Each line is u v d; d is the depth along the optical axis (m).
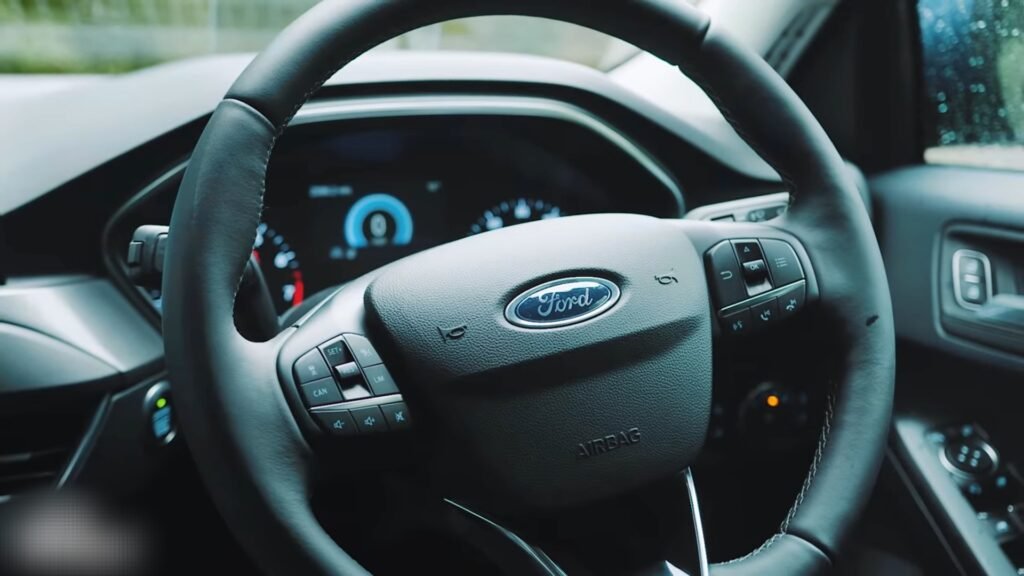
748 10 1.59
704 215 1.37
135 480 1.13
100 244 1.16
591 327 0.74
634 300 0.76
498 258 0.75
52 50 1.42
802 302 0.84
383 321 0.73
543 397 0.73
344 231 1.40
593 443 0.73
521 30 1.62
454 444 0.72
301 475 0.69
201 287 0.66
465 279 0.74
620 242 0.78
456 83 1.35
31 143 1.14
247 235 0.68
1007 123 1.32
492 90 1.37
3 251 1.11
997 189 1.26
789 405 1.19
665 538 0.77
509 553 0.73
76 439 1.09
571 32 1.64
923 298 1.36
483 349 0.72
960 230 1.30
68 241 1.14
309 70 0.71
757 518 1.26
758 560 0.75
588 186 1.50
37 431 1.09
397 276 0.75
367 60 1.34
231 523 0.67
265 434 0.67
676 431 0.76
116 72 1.43
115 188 1.16
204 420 0.65
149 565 1.22
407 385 0.73
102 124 1.16
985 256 1.27
